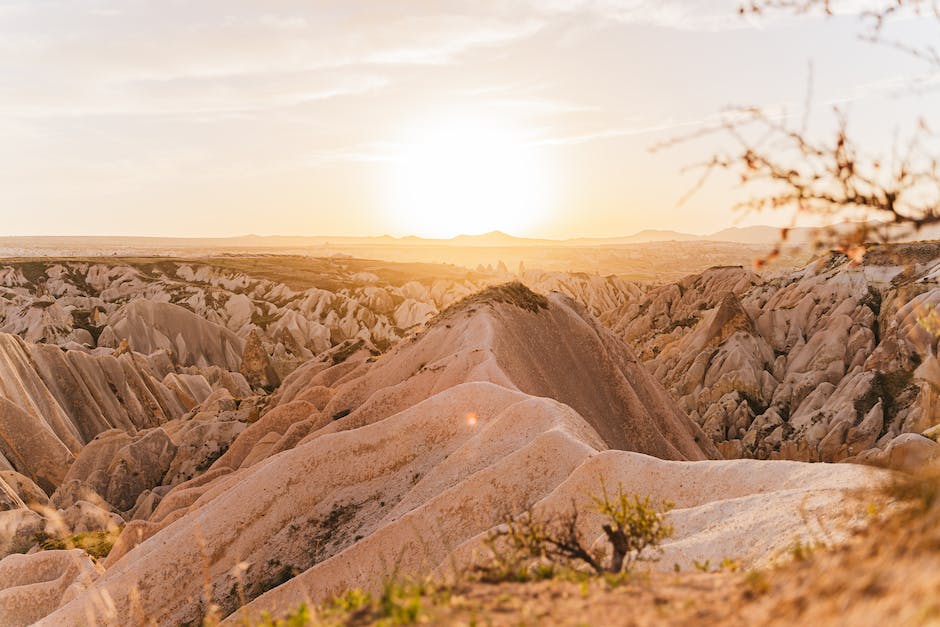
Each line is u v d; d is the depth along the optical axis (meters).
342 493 37.19
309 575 28.39
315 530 35.84
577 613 5.65
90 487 66.00
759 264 4.08
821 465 19.09
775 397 75.81
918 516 5.20
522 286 67.69
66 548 48.12
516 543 8.12
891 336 70.00
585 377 62.53
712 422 75.19
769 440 69.38
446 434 38.09
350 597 6.97
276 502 36.91
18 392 80.06
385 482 37.22
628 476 23.91
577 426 33.06
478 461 33.50
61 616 33.19
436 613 5.88
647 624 5.21
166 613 33.47
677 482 22.66
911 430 61.06
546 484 28.16
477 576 7.26
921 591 3.97
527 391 50.12
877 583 4.46
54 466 73.31
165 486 67.06
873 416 63.72
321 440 39.06
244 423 75.69
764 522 15.05
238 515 36.56
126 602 33.47
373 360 79.38
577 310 71.44
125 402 96.75
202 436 70.75
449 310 64.88
